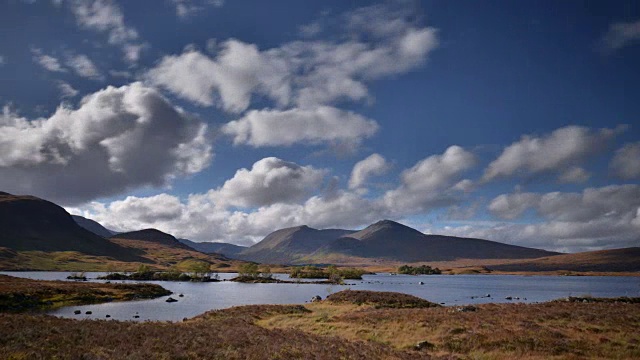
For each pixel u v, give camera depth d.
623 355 29.05
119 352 27.11
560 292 150.00
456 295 129.88
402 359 28.25
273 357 27.53
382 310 55.16
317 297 93.12
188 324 43.38
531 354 30.20
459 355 30.73
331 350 30.33
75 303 85.06
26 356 24.52
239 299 110.44
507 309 48.84
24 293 81.06
